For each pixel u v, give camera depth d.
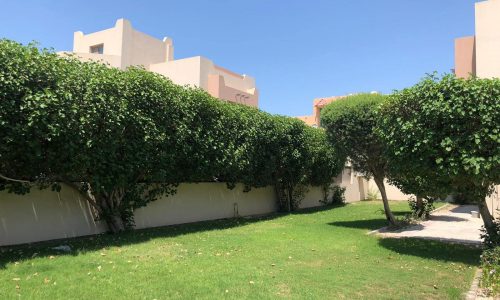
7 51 7.68
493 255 7.28
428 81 8.41
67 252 8.09
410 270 7.38
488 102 7.56
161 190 13.02
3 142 7.52
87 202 10.90
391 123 9.09
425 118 8.30
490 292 5.82
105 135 9.62
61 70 8.67
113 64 27.58
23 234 9.30
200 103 13.23
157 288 5.67
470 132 7.76
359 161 13.48
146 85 11.01
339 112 13.15
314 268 7.31
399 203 27.83
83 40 29.97
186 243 9.78
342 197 28.27
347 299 5.52
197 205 15.41
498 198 14.11
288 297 5.47
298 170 20.95
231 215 17.48
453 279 6.76
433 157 8.29
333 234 12.04
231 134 15.02
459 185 8.77
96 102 9.25
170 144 11.88
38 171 8.88
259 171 17.72
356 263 7.91
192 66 27.75
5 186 8.55
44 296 5.15
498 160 7.30
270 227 13.59
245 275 6.55
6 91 7.44
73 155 8.92
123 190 11.46
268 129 17.86
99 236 10.56
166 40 32.19
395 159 9.18
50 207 9.96
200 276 6.41
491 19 16.64
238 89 32.34
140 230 12.02
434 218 17.31
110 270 6.62
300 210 21.89
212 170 14.02
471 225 14.91
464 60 19.78
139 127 10.63
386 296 5.68
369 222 15.72
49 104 8.07
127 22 28.78
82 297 5.17
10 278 5.92
